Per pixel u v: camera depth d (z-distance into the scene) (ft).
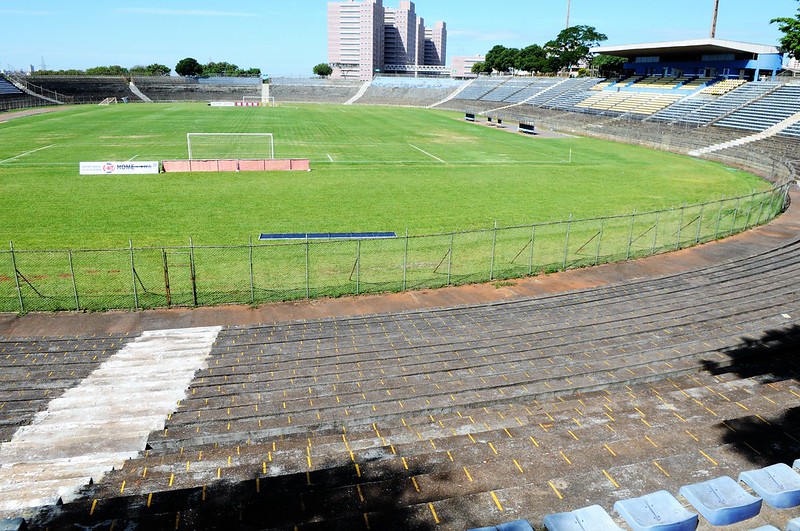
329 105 502.38
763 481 24.77
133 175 159.84
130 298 78.18
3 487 35.70
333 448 40.19
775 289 77.30
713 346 58.08
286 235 106.11
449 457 36.32
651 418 42.06
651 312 69.87
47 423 44.75
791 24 110.63
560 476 31.48
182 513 27.81
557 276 90.48
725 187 160.25
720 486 23.99
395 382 51.75
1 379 53.47
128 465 38.50
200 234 105.40
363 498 29.40
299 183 153.79
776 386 45.44
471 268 92.94
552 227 115.96
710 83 303.89
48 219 112.68
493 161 200.95
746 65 300.20
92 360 58.23
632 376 51.80
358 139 256.93
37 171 162.40
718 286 80.53
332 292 81.92
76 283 82.43
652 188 157.58
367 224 114.73
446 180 163.32
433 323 69.36
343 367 55.67
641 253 101.19
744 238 109.91
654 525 22.06
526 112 385.29
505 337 63.26
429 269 91.81
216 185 148.36
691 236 110.93
